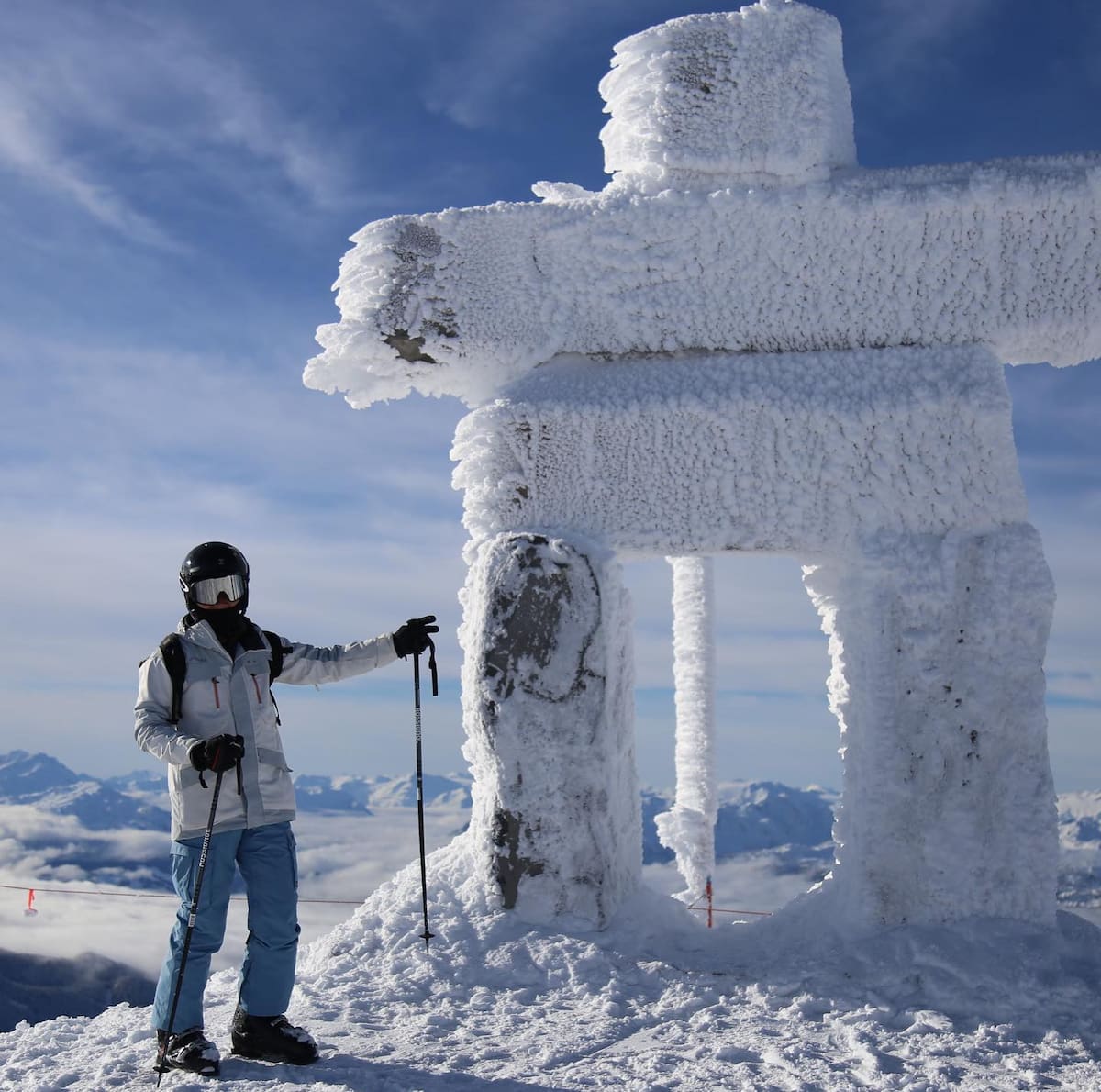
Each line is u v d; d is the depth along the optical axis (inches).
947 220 178.1
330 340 191.0
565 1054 125.0
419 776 145.0
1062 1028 132.9
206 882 117.6
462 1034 134.7
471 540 188.2
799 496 178.1
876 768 168.9
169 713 122.1
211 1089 108.3
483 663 178.2
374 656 135.6
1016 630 167.9
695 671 298.7
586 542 179.6
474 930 169.8
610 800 177.5
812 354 183.0
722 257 186.1
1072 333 177.2
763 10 185.0
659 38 188.5
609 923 173.6
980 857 162.9
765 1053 125.3
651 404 182.7
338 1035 134.0
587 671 176.1
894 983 149.3
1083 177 173.6
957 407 174.7
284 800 124.2
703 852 292.2
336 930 178.2
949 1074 116.8
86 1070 118.7
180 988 115.3
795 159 183.2
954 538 171.6
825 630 195.5
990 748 166.2
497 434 187.3
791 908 185.8
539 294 190.9
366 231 192.4
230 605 126.6
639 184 190.7
